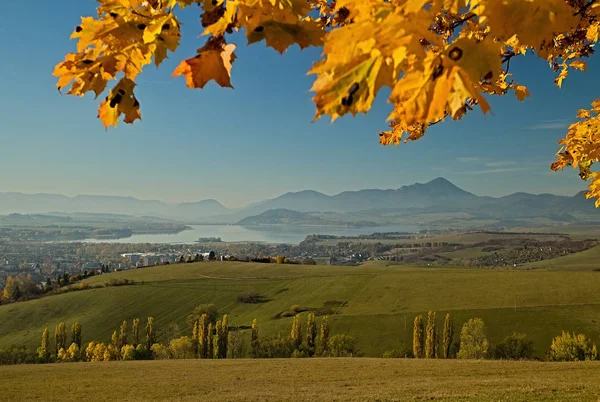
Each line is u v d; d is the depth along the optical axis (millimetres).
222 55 1724
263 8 1709
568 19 1329
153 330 81625
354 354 67750
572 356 52250
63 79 1900
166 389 29219
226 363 42125
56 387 31391
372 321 77375
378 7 1269
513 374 28656
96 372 37688
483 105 1106
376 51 1154
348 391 24891
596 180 4836
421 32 1172
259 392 26375
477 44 1180
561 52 3566
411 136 4328
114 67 1889
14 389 31047
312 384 29000
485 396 18891
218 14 1836
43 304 101875
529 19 1332
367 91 1134
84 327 90750
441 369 33156
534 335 65250
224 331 68250
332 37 1188
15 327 92875
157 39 1809
